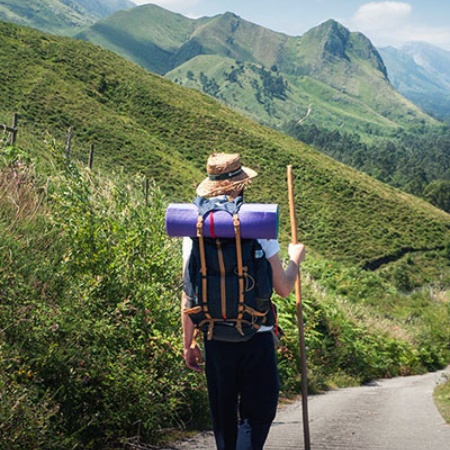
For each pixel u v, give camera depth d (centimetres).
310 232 10644
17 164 838
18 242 597
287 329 1361
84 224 662
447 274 10525
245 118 13100
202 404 723
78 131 10038
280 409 974
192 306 340
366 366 2005
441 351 3030
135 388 575
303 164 11750
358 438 685
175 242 787
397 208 11681
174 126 11600
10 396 433
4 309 507
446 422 840
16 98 10250
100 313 617
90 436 546
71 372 518
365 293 4016
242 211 320
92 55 12575
